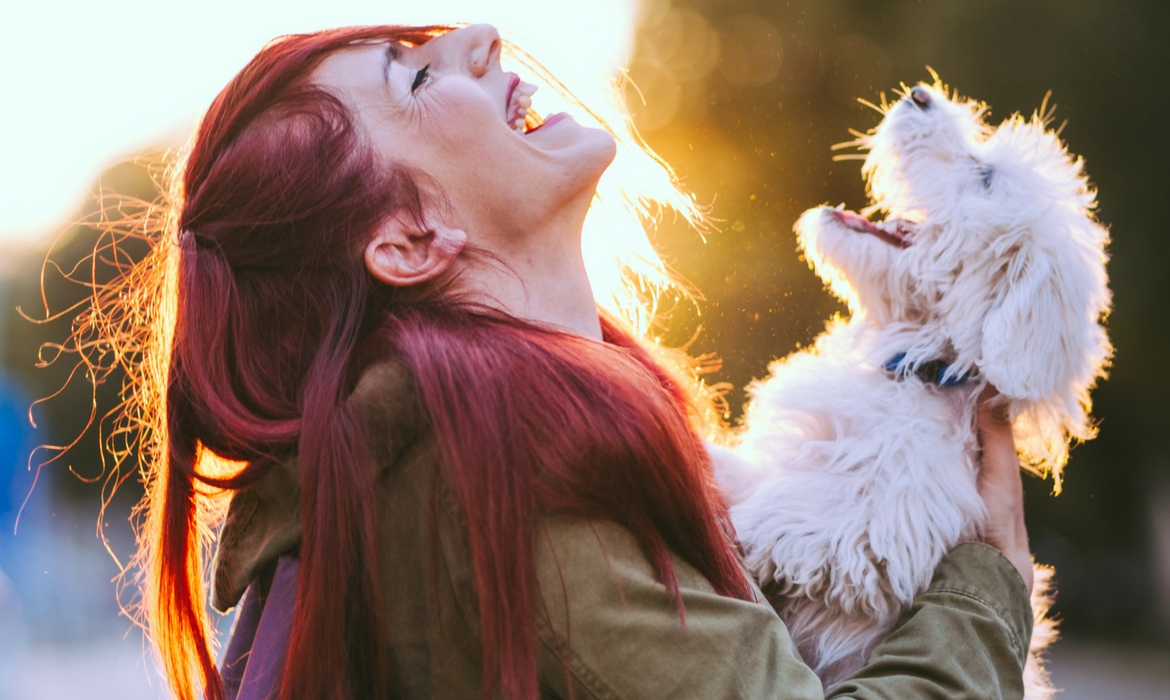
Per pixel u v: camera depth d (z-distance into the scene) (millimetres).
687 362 2250
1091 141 8242
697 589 1369
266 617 1415
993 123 8133
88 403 10477
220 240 1503
